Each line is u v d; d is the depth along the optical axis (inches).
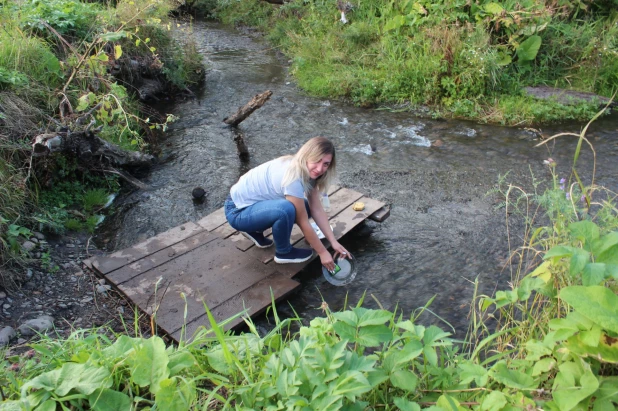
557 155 254.5
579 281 90.2
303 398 79.1
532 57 326.6
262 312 145.6
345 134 280.5
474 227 194.7
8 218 169.3
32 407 81.5
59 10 276.2
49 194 197.3
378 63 342.6
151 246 169.8
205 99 324.5
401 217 202.5
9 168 180.2
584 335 77.0
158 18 320.2
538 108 295.1
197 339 103.2
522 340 103.4
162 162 243.1
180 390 85.6
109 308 147.9
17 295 147.4
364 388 77.6
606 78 327.6
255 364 97.6
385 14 374.3
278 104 318.3
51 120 201.2
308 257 161.3
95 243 182.4
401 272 169.0
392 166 245.3
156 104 311.1
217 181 227.5
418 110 311.0
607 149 260.2
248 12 509.0
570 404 72.9
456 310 151.3
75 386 84.7
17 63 215.8
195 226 181.6
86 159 205.6
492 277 165.8
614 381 79.2
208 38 463.8
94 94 220.8
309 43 385.1
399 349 92.5
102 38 233.1
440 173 238.1
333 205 191.8
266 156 253.6
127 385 91.2
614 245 83.5
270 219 149.9
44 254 165.3
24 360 102.5
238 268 159.0
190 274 156.0
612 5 370.0
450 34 317.1
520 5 336.5
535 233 112.4
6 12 248.5
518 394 80.1
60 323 140.1
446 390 90.2
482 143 269.9
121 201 209.8
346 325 89.9
